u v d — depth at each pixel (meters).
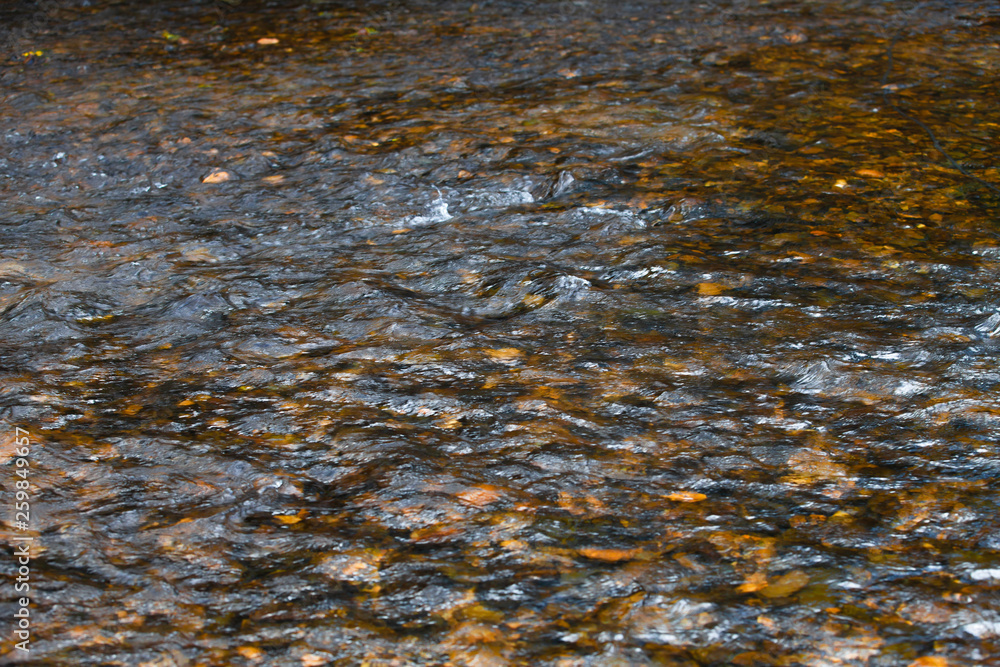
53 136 5.54
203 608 2.02
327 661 1.87
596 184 4.61
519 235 4.10
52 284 3.67
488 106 5.85
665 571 2.10
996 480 2.37
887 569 2.08
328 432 2.67
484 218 4.32
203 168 5.02
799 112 5.54
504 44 7.30
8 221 4.37
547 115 5.62
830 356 2.97
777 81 6.16
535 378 2.94
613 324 3.28
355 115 5.80
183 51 7.43
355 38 7.65
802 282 3.53
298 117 5.77
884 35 7.27
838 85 6.04
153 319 3.42
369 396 2.85
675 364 3.00
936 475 2.41
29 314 3.43
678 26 7.67
